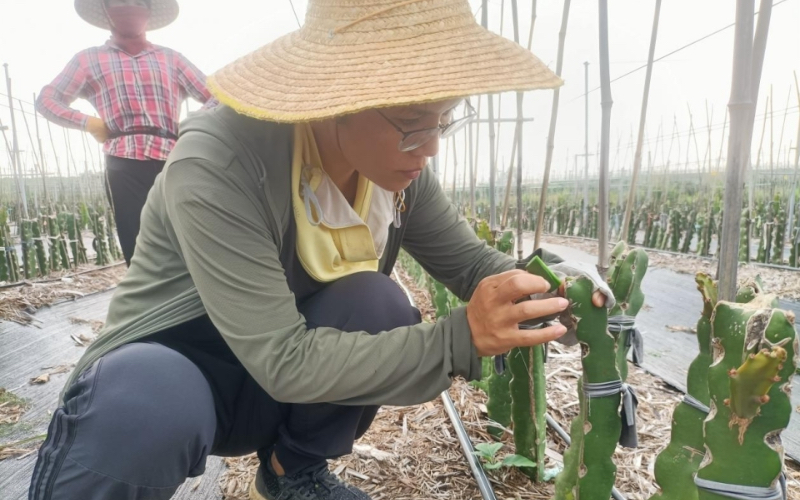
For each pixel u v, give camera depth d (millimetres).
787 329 707
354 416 1323
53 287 4707
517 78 909
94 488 989
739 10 920
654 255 6746
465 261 1510
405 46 954
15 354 3008
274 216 1102
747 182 5215
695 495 1020
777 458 746
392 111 981
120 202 3037
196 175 1003
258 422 1314
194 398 1057
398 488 1599
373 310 1271
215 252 997
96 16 3172
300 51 1037
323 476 1388
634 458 1698
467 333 989
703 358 990
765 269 5113
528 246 8836
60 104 2906
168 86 3049
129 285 1192
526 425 1556
